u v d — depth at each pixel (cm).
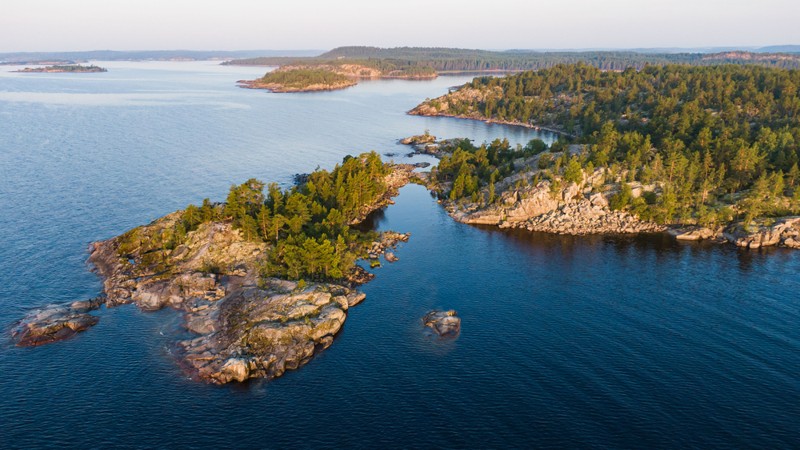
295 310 11538
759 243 16100
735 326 11688
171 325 11538
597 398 9381
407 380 9888
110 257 14425
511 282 13888
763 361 10406
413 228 18162
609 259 15362
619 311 12375
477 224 18612
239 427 8681
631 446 8294
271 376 9969
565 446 8294
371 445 8312
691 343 11050
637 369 10194
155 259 14012
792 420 8819
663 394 9481
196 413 8994
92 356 10412
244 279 13100
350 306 12606
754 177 19238
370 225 18450
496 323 11869
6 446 8150
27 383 9600
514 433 8562
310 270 13362
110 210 18725
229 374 9794
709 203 18362
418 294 13212
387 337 11319
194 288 12744
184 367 10156
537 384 9762
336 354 10694
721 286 13575
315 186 18912
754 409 9081
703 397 9394
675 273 14375
